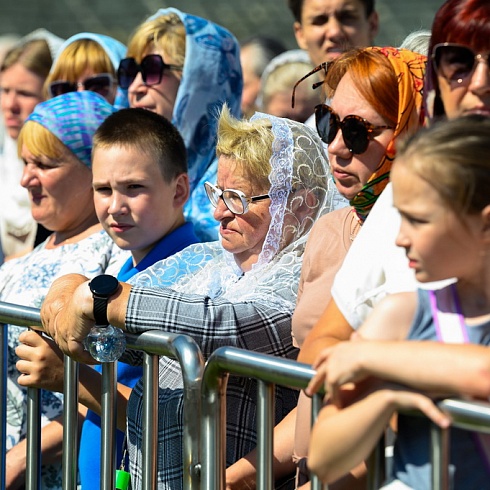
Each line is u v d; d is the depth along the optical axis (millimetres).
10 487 11617
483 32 6949
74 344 8766
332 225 8523
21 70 17891
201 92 13945
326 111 8367
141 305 8477
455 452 5762
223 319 8492
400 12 35500
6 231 17219
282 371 6766
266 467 7066
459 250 5633
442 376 5352
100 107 12930
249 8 37906
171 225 11297
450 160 5508
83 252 12344
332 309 7242
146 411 8320
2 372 9906
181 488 8750
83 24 39531
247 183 9438
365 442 5695
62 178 12656
